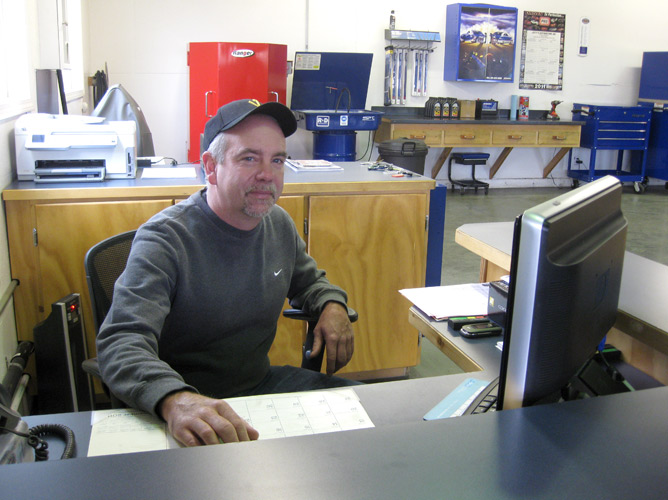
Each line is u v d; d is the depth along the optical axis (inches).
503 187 306.8
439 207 126.5
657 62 295.3
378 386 47.9
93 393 94.1
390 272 111.4
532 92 293.6
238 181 56.9
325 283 70.4
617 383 46.1
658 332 47.3
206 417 38.2
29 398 95.5
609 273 38.5
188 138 240.7
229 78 206.1
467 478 22.7
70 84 170.9
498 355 53.6
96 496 21.0
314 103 239.3
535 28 285.4
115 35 225.8
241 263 61.2
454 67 269.1
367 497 21.4
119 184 98.3
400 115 271.4
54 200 93.7
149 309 52.3
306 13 246.4
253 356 64.8
